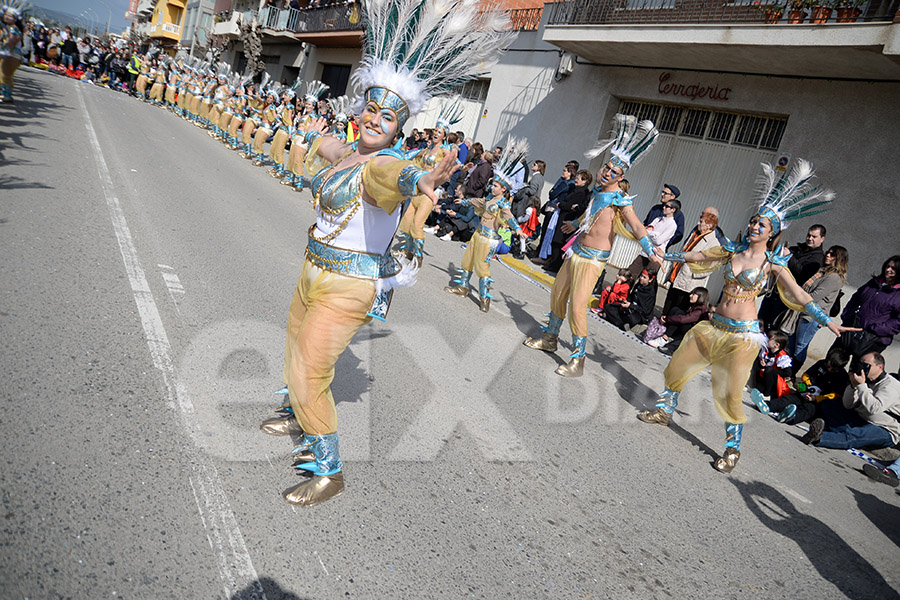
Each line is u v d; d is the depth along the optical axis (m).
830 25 8.83
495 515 3.38
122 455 3.00
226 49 37.56
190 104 22.52
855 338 6.93
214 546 2.60
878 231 9.40
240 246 7.30
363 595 2.56
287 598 2.44
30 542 2.35
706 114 12.30
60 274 4.99
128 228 6.83
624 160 5.73
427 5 2.90
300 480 3.19
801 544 3.94
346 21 23.73
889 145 9.45
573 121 14.56
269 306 5.56
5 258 5.00
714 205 11.98
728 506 4.20
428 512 3.24
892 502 5.00
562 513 3.58
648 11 11.95
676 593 3.13
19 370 3.45
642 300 8.78
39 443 2.90
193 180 10.91
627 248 13.48
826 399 6.45
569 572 3.07
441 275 9.03
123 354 3.97
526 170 12.37
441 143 11.04
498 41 3.16
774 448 5.62
